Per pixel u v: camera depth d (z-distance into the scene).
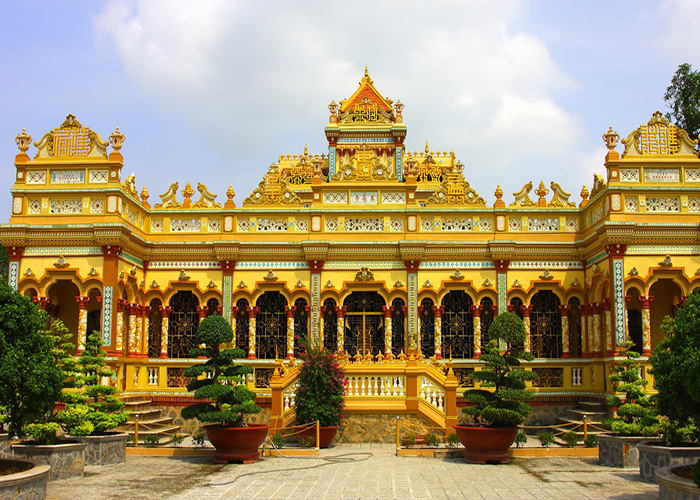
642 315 21.02
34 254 21.91
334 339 23.56
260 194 24.59
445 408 19.59
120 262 21.95
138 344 23.23
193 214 24.23
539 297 23.75
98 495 12.27
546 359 22.89
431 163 33.28
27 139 22.70
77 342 21.44
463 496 12.33
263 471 14.87
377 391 20.30
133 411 20.98
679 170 21.92
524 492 12.70
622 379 16.98
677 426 13.88
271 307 23.83
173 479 13.87
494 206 23.94
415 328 23.22
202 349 16.69
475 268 23.64
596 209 22.66
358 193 24.41
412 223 23.89
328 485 13.26
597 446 17.86
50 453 13.78
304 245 23.39
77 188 22.14
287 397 20.25
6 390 12.05
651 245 21.25
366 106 31.34
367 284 23.58
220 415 15.62
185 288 23.75
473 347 23.36
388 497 12.20
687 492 10.61
